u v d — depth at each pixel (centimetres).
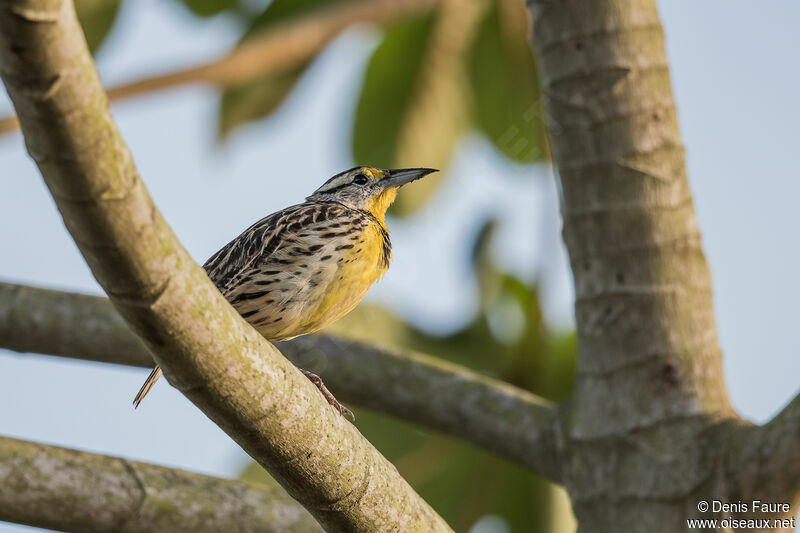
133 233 629
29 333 1117
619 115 1052
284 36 1281
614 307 1052
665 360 1037
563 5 1064
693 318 1045
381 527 838
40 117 574
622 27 1056
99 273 648
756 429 981
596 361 1063
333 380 1159
